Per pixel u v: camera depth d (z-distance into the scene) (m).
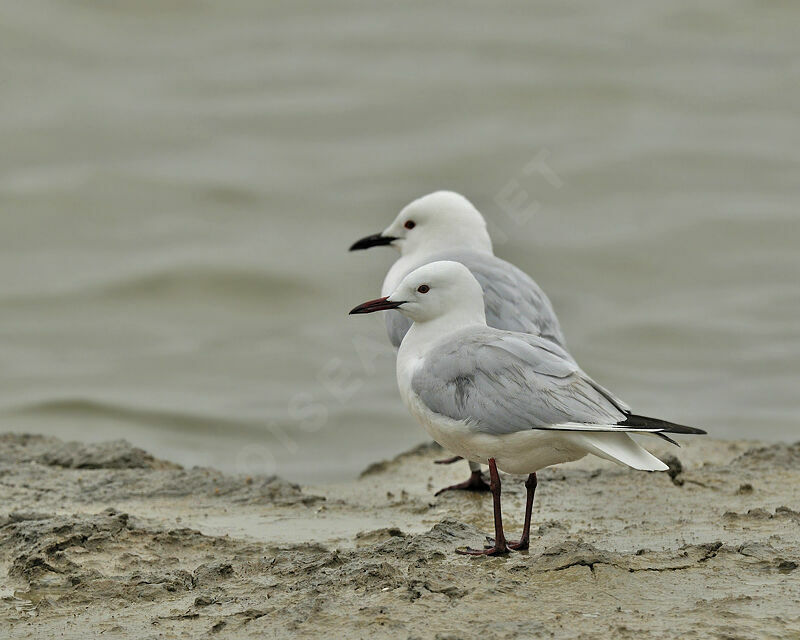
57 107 30.72
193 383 18.44
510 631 6.14
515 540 8.33
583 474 10.29
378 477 11.08
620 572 7.06
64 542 8.08
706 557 7.41
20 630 6.71
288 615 6.53
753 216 24.36
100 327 20.86
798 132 28.94
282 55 34.09
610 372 18.77
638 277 22.70
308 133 29.34
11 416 17.22
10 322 21.09
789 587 6.87
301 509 9.58
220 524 9.06
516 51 33.53
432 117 29.89
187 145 28.89
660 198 25.61
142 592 7.24
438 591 6.72
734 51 34.03
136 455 11.41
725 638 6.04
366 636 6.17
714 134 28.70
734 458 11.21
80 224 25.16
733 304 21.16
